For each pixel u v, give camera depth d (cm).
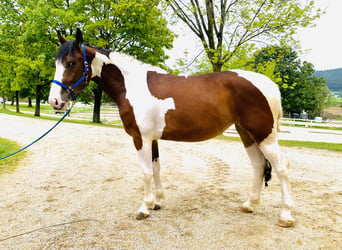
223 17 943
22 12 1897
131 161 609
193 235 251
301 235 248
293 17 772
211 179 463
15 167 530
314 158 675
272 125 253
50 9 1417
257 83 254
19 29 1875
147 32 1552
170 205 333
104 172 505
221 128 270
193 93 261
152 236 249
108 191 392
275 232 255
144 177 286
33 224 278
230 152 760
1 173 483
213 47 994
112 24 1421
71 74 266
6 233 258
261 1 797
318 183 436
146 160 281
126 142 904
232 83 256
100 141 904
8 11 1895
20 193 379
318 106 3747
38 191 389
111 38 1552
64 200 352
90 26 1364
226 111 259
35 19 1400
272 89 256
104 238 246
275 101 253
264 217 292
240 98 254
